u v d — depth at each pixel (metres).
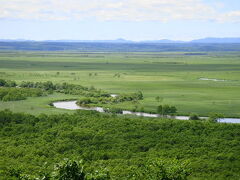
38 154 81.00
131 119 113.69
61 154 81.94
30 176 49.62
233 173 68.44
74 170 44.56
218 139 92.06
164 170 52.47
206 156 78.88
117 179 60.53
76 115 121.38
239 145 87.94
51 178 45.28
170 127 103.06
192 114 136.12
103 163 73.25
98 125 105.31
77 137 92.94
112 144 88.06
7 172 61.44
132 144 88.19
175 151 82.50
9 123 108.75
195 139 92.25
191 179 64.38
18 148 84.62
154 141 90.38
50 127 105.56
